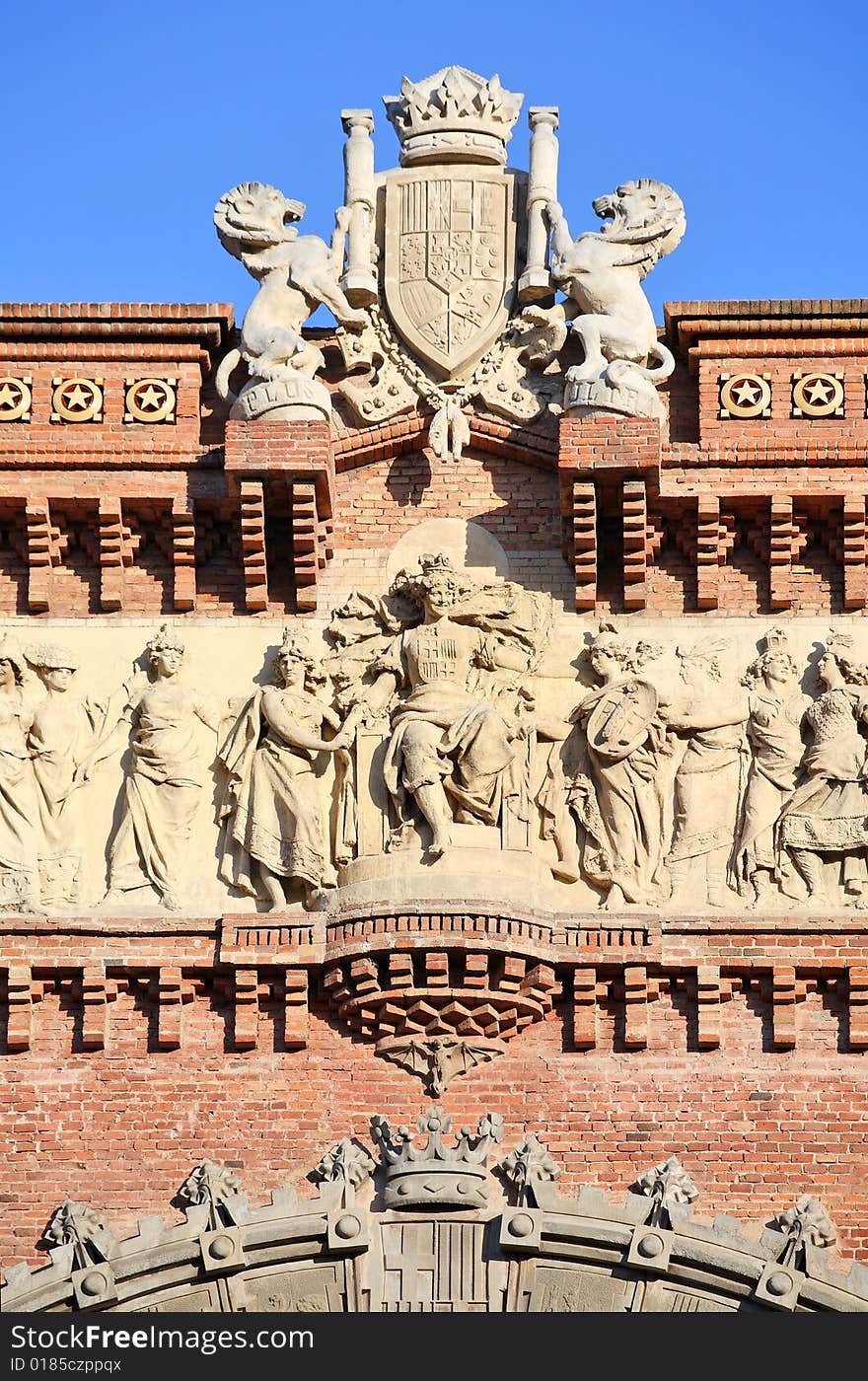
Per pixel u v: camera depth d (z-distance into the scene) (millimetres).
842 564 52312
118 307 53281
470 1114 48812
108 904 50312
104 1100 49000
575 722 51375
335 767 51031
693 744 51219
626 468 51562
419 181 54375
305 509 52125
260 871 50406
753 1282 47219
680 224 53625
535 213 53875
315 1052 49281
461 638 51562
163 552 53031
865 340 52938
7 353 53281
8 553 53125
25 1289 47500
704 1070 48906
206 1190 48156
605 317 52938
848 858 50438
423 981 48938
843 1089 48656
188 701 51594
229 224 53875
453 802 50344
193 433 53062
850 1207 47969
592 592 52281
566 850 50562
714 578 52312
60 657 51969
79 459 52688
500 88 54844
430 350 53375
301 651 51656
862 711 51188
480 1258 47781
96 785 51344
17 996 49344
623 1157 48406
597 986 49250
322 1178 48375
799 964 49125
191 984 49531
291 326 53375
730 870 50500
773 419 52688
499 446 53219
